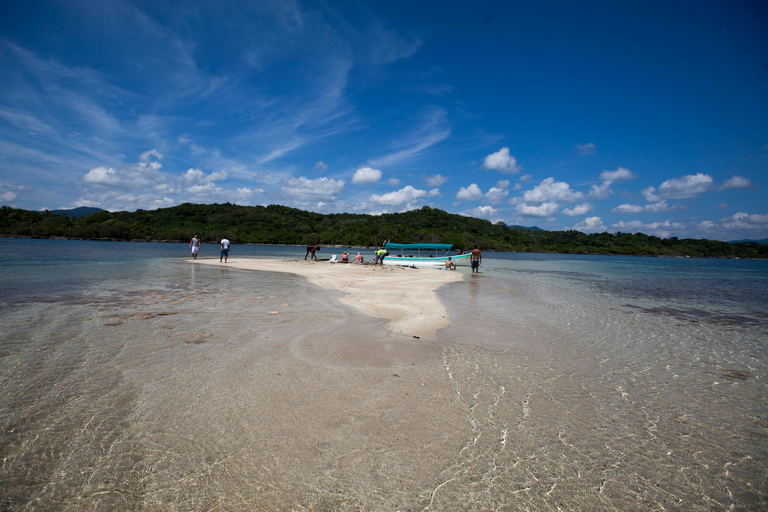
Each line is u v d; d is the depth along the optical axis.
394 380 4.99
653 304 13.72
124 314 8.40
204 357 5.58
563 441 3.65
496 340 7.38
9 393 4.17
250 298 11.12
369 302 11.26
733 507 2.84
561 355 6.55
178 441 3.34
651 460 3.41
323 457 3.20
